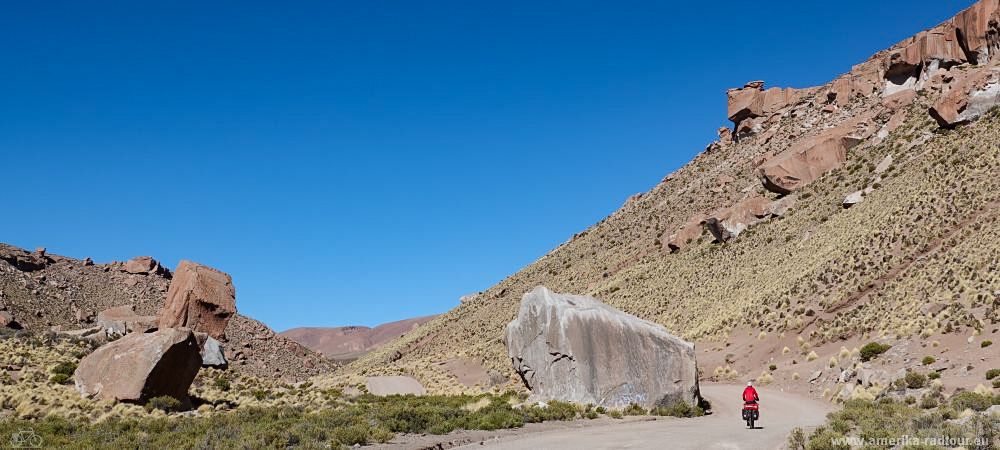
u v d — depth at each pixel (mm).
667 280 90312
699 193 122875
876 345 42406
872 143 99750
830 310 56562
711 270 85562
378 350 140250
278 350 89500
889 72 119000
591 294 99375
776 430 24922
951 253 51750
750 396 26891
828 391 40594
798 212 88938
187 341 35812
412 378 72688
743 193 111438
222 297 62094
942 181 66125
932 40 112188
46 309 81688
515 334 38094
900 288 52188
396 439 23328
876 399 34156
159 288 105875
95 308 89188
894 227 63188
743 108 151125
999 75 81000
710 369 57906
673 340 34688
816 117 131250
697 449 19781
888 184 78312
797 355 52844
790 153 102750
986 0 103875
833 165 99188
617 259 111312
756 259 81188
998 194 56562
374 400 42719
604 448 20641
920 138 87062
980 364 33500
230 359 72938
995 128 71000
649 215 127188
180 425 27812
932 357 36812
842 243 68562
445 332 116062
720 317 69875
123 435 24500
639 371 34406
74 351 51406
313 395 46812
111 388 34031
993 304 39938
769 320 61531
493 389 56875
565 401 34562
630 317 36281
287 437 21797
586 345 35188
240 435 22828
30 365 43469
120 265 109812
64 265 99188
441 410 30562
